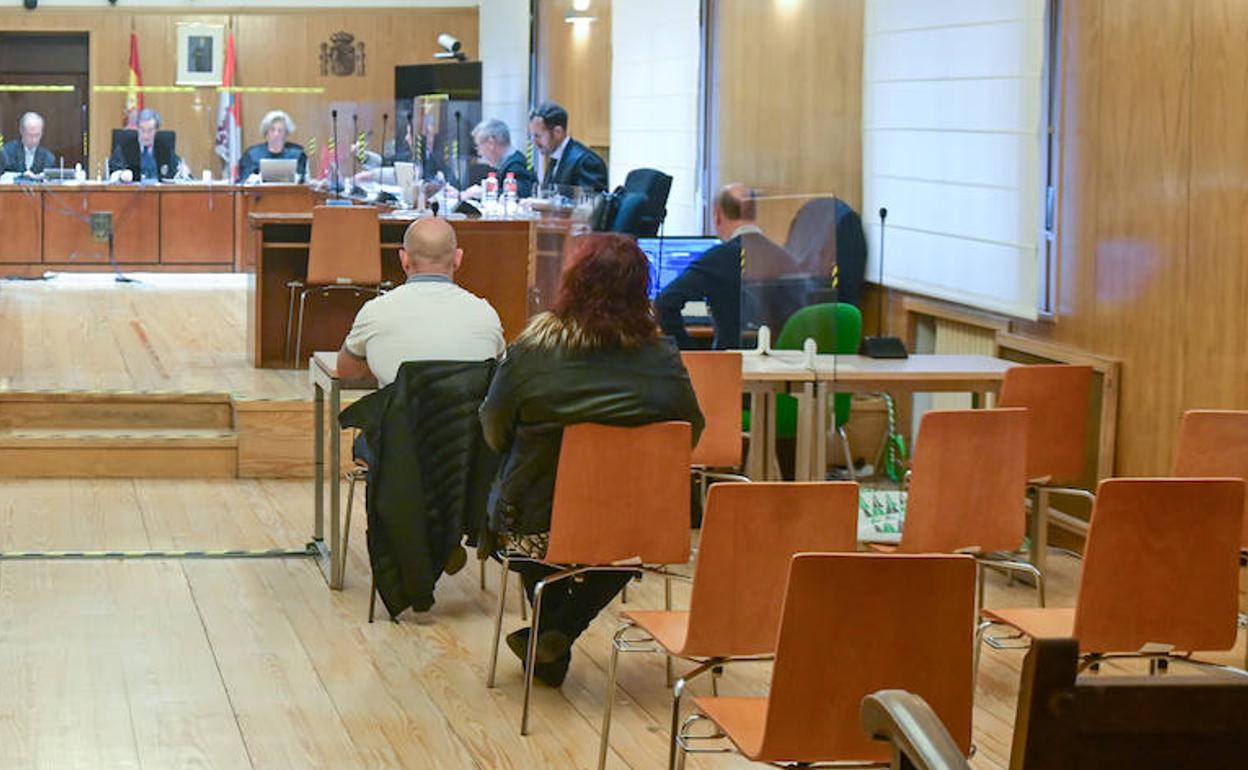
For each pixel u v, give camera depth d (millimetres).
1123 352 6926
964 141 8203
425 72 13227
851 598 3336
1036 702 1988
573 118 14141
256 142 17500
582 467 4824
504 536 5133
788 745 3396
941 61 8430
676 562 4934
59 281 13773
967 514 5066
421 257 6227
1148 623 4172
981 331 8203
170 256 14203
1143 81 6762
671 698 5273
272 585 6539
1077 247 7258
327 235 9328
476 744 4832
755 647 4105
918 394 8672
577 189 10266
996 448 5059
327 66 17703
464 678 5445
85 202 13992
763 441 7070
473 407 5879
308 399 8531
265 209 14328
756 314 7375
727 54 10875
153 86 17500
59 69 17609
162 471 8469
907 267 8875
